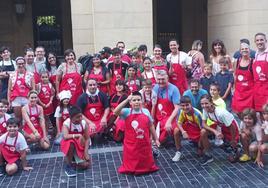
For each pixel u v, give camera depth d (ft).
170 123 20.99
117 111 18.51
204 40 52.70
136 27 37.45
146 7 37.45
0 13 48.73
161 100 21.90
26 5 49.29
